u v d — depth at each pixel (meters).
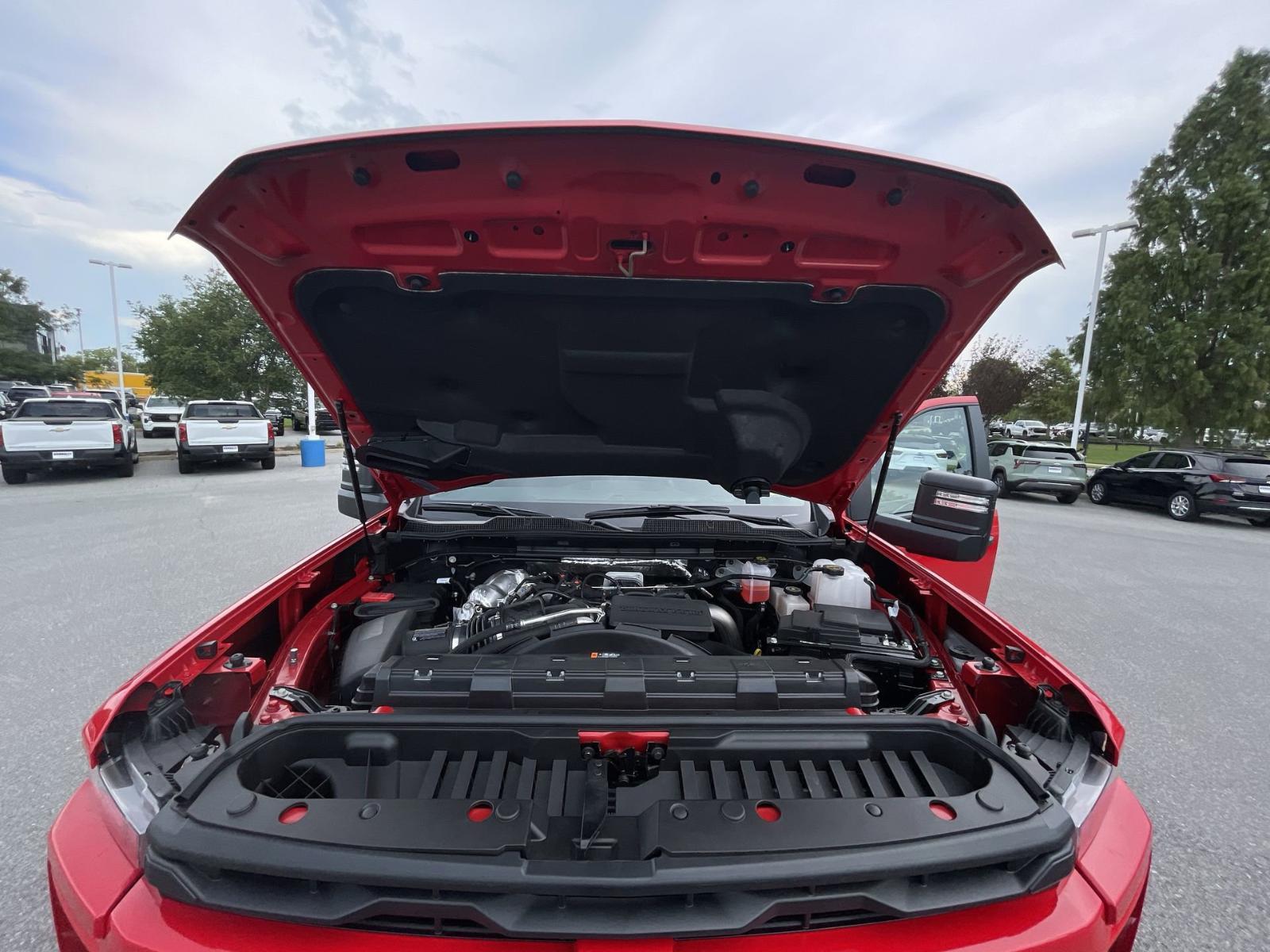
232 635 1.82
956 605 2.18
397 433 2.14
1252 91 20.05
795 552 2.68
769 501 2.90
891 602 2.37
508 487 2.86
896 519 2.88
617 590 2.29
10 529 7.76
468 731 1.35
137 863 1.14
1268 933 2.07
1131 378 21.39
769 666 1.63
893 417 2.09
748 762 1.33
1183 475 12.09
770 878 1.04
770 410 1.93
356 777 1.32
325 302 1.64
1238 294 19.31
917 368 1.86
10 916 2.00
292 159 1.22
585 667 1.58
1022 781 1.27
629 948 1.01
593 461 2.20
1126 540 9.38
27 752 2.89
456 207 1.34
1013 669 1.81
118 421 12.35
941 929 1.12
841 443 2.24
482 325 1.68
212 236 1.41
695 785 1.30
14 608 4.83
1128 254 21.80
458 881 1.01
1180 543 9.36
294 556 6.57
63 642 4.17
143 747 1.36
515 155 1.23
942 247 1.46
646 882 1.02
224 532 7.73
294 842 1.06
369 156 1.23
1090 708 1.54
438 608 2.37
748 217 1.36
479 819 1.13
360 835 1.08
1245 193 19.17
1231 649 4.67
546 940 1.04
